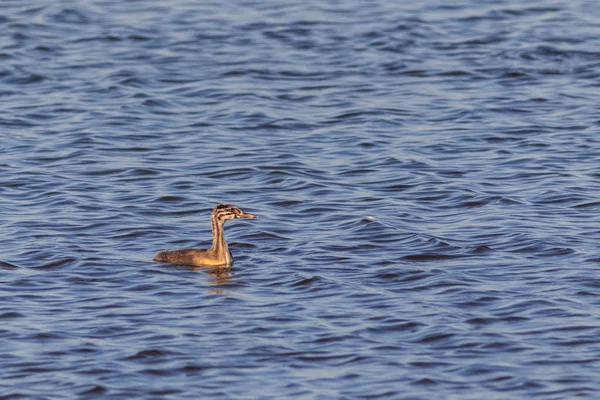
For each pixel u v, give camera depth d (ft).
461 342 59.62
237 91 121.90
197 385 55.11
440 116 112.57
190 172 95.30
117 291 67.26
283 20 150.30
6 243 76.28
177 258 72.49
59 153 101.04
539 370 56.49
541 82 124.26
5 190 90.07
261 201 87.30
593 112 112.37
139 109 115.65
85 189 90.38
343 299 65.82
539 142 102.89
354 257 73.36
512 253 73.67
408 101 117.91
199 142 104.78
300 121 111.45
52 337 60.49
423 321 62.34
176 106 117.29
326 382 55.36
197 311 64.08
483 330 61.21
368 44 139.64
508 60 132.26
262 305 64.90
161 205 86.33
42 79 126.41
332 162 98.12
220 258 71.82
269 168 95.86
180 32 145.38
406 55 135.33
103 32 145.07
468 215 82.64
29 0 159.94
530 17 150.71
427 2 159.22
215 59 134.21
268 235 78.38
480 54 135.03
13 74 127.85
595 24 146.30
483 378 55.72
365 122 110.73
